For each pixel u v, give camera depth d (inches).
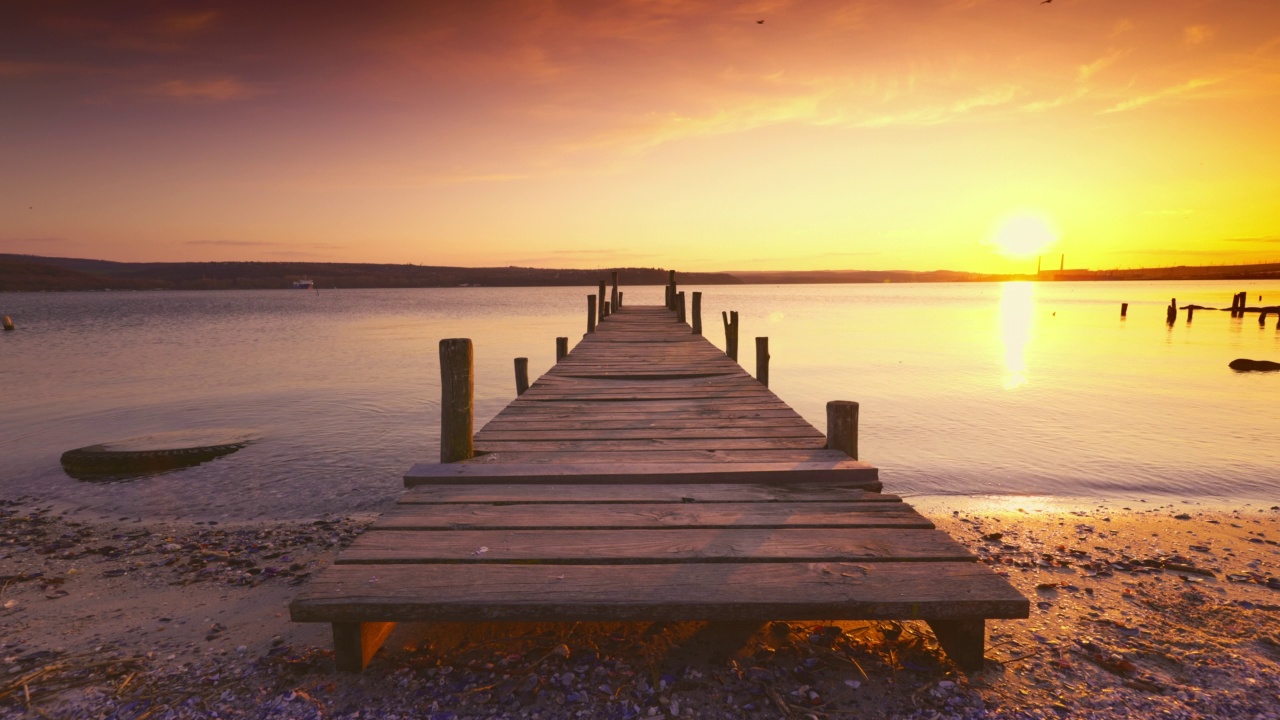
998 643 132.4
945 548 118.8
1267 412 568.1
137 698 115.2
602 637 127.5
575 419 228.1
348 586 105.7
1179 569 196.9
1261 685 118.6
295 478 364.2
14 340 1403.8
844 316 2502.5
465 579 108.2
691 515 135.4
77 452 390.0
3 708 113.0
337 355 1080.8
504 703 107.1
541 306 3715.6
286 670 118.6
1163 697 113.4
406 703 107.4
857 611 101.4
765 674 114.1
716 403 259.1
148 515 296.5
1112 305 3400.6
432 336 1502.2
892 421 534.3
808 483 157.8
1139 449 434.6
